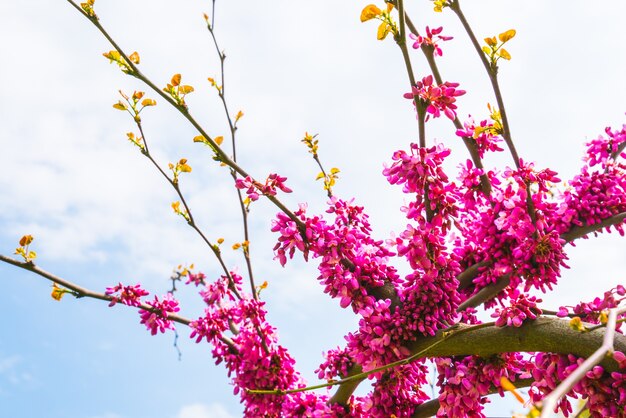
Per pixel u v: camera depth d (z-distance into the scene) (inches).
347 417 195.2
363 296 157.8
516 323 138.3
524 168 154.7
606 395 127.2
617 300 141.0
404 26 139.8
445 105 143.7
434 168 149.3
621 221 158.9
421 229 153.3
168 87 160.9
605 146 170.2
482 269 165.9
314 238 158.1
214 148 162.7
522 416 67.4
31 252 199.3
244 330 215.0
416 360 156.1
